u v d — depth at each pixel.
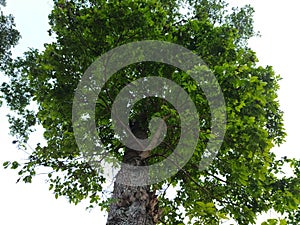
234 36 7.06
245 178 6.14
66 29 6.04
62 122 7.52
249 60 6.98
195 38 7.12
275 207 6.57
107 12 6.10
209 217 3.63
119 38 6.06
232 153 6.79
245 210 6.60
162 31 7.23
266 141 5.93
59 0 6.26
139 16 6.11
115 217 5.14
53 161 7.27
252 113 6.05
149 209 5.47
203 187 6.86
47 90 6.45
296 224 6.78
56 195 7.77
